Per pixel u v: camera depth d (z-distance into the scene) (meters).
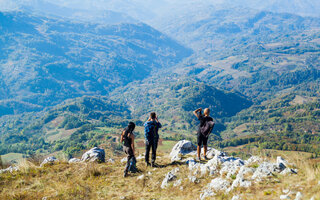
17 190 7.06
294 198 4.15
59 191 6.82
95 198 6.40
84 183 7.60
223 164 7.67
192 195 5.84
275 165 5.85
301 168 5.58
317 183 4.41
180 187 6.48
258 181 5.34
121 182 7.62
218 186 5.79
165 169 8.55
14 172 8.79
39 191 6.97
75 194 6.59
